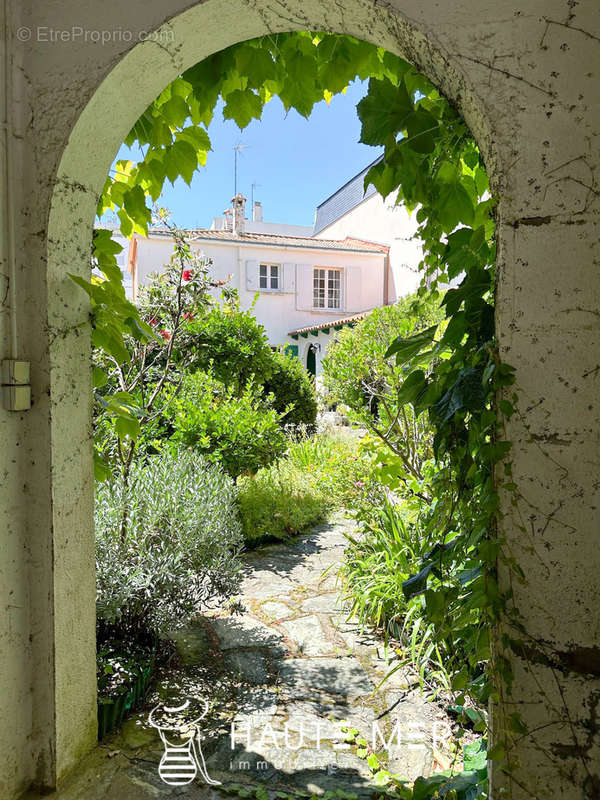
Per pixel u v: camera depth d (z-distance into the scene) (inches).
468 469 49.8
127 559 91.4
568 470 45.4
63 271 60.1
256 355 246.5
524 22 45.3
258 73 70.7
